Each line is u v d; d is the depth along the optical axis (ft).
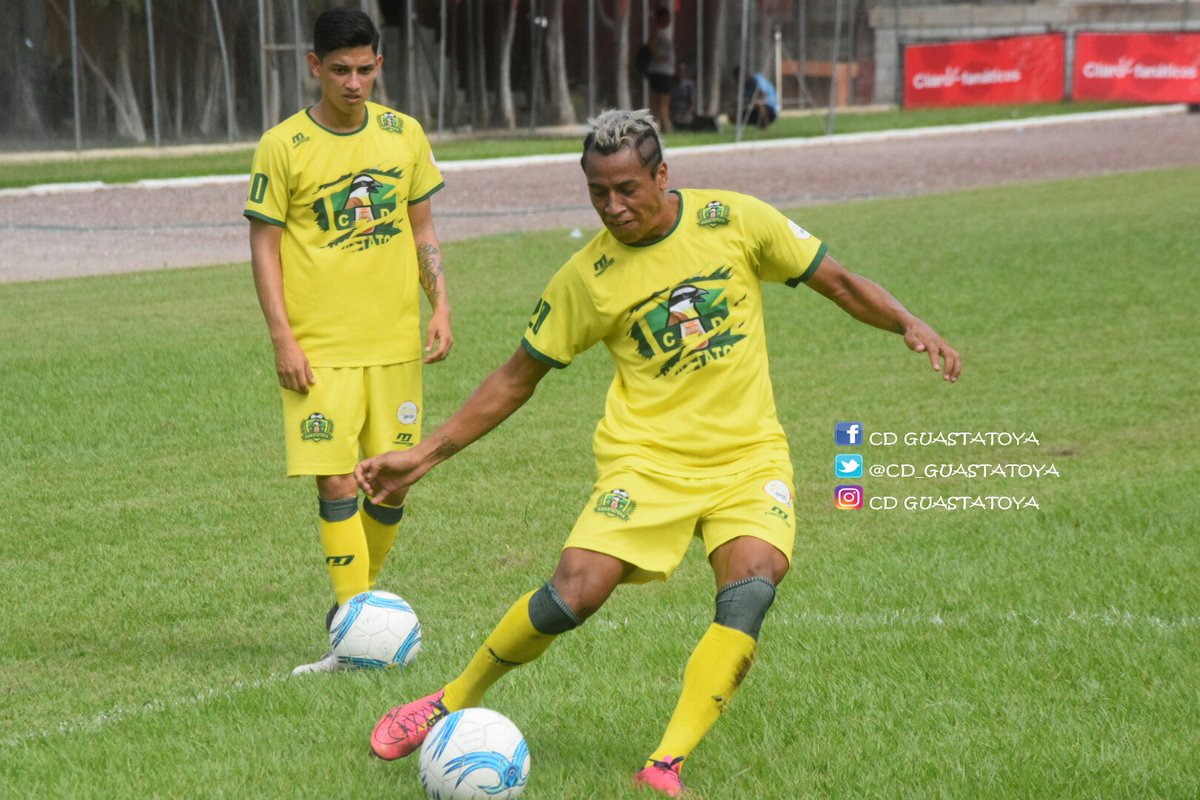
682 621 51.39
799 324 114.62
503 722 35.22
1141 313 116.26
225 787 36.35
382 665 46.09
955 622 50.85
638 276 37.01
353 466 49.16
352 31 47.03
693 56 340.80
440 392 91.81
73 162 244.63
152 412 86.12
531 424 85.30
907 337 37.73
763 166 247.91
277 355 48.11
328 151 48.24
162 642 50.93
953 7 393.50
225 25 269.44
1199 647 47.65
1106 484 72.18
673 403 37.35
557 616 35.73
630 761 38.32
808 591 55.62
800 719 41.50
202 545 62.75
